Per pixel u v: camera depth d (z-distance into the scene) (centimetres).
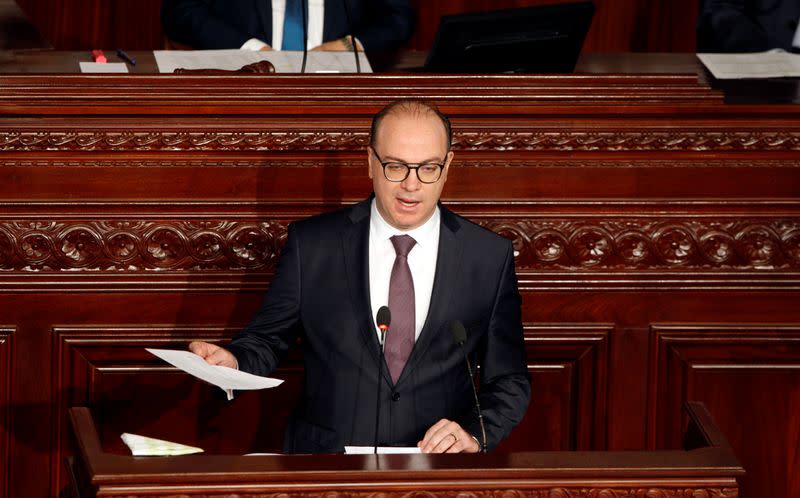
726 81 1650
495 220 1397
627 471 905
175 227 1381
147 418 1420
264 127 1357
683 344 1430
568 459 926
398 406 1168
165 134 1349
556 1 2553
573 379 1438
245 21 1959
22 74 1338
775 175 1405
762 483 1461
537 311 1415
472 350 1192
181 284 1390
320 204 1383
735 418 1447
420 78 1364
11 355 1389
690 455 939
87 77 1340
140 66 1625
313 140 1362
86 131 1341
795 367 1444
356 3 1981
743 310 1429
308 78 1359
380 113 1123
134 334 1398
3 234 1366
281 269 1208
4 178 1353
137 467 888
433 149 1100
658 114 1385
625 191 1398
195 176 1371
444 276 1184
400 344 1177
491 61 1471
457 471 895
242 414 1424
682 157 1394
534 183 1390
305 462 910
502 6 2562
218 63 1633
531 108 1365
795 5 2020
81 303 1390
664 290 1417
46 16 2481
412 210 1120
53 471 1409
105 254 1379
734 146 1385
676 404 1440
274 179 1377
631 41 2586
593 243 1405
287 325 1194
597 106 1369
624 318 1423
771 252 1417
